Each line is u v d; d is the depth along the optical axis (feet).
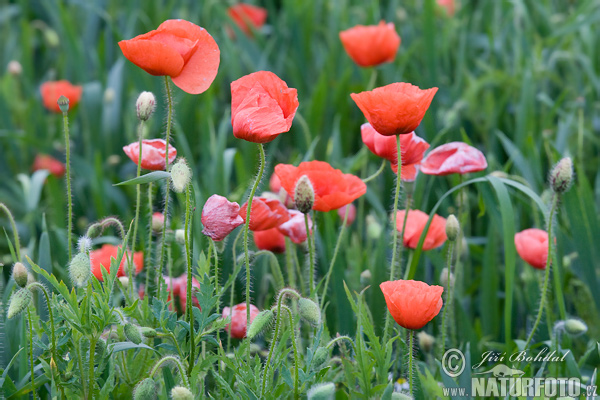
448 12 13.80
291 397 6.84
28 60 12.74
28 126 11.06
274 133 6.72
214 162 8.16
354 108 10.92
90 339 6.72
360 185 7.12
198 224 7.39
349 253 7.67
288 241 7.25
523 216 8.28
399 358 7.23
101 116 10.23
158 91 9.96
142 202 8.33
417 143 7.18
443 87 11.09
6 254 8.76
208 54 6.89
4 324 7.16
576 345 7.72
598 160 9.53
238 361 6.81
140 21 12.14
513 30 12.26
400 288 6.80
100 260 7.30
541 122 9.98
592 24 12.65
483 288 7.78
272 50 12.24
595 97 10.55
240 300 7.61
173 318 6.82
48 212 9.45
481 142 10.25
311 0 12.30
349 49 9.18
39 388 7.08
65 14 11.41
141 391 6.61
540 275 7.55
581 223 7.68
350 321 7.39
